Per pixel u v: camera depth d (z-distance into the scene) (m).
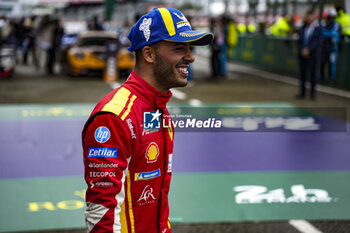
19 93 16.72
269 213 6.49
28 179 7.82
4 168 8.40
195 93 17.16
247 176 8.14
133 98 2.39
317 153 9.64
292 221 6.21
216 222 6.15
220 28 21.45
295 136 10.84
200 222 6.14
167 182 2.60
